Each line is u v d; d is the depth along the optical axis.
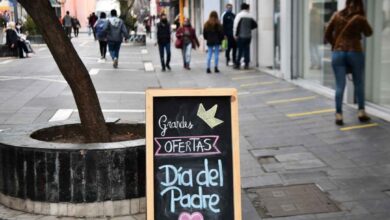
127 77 15.15
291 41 13.28
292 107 10.00
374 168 6.36
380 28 9.23
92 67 17.88
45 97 11.62
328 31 8.32
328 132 8.00
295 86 12.46
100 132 5.45
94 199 5.02
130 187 5.09
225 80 14.09
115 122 6.20
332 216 5.07
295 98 10.91
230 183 4.26
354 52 8.13
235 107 4.30
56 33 5.21
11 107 10.45
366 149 7.09
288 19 13.23
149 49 27.73
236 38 16.06
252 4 16.50
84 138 5.65
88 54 23.61
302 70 13.05
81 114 5.44
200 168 4.27
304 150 7.21
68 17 39.72
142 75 15.63
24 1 5.13
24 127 5.95
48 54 23.88
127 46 30.14
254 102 10.71
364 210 5.17
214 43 15.66
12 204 5.26
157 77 15.12
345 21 8.07
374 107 9.32
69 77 5.35
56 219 5.01
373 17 9.42
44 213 5.09
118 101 11.18
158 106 4.28
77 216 5.04
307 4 12.53
